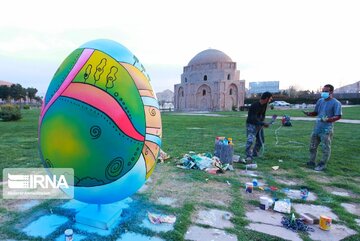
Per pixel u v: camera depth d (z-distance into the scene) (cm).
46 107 278
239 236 292
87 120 253
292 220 324
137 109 276
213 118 2478
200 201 394
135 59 308
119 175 268
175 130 1375
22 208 355
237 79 5872
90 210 322
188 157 630
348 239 293
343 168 603
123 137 263
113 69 271
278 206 368
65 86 268
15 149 786
